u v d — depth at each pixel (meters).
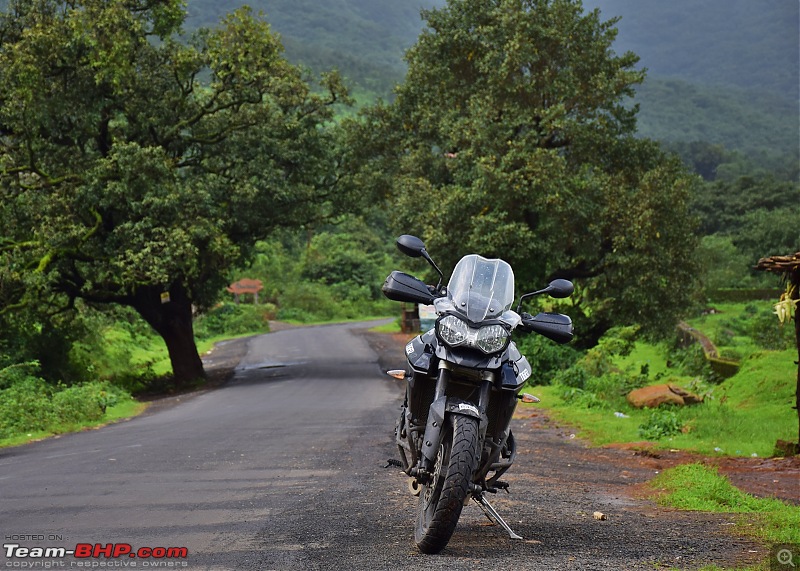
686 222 32.72
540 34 31.17
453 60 34.25
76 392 23.62
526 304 31.48
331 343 57.81
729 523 7.71
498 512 8.33
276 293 100.50
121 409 25.30
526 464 12.48
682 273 32.97
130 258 29.58
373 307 105.94
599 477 11.48
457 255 31.22
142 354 47.91
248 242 36.72
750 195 109.06
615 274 32.88
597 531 7.33
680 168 33.81
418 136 35.50
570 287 7.03
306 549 6.32
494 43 31.73
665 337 34.47
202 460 12.00
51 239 30.03
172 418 21.69
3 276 29.03
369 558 6.03
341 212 38.41
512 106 31.27
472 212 30.39
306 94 35.44
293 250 117.56
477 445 6.18
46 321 32.91
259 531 7.01
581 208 29.78
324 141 35.66
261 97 34.16
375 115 36.84
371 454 12.45
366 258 113.88
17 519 7.76
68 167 32.03
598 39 32.44
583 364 27.11
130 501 8.62
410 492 9.05
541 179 28.95
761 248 89.19
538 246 29.92
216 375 39.47
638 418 18.86
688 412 18.91
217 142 34.38
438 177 34.31
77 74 30.86
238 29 33.03
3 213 30.86
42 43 29.06
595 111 33.06
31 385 24.73
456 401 6.27
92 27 30.19
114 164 30.67
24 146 31.67
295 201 35.34
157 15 32.06
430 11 34.41
